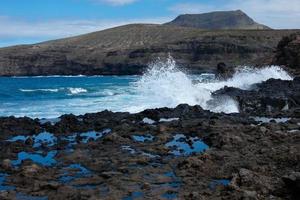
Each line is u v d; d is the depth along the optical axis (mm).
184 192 9125
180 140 14539
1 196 8844
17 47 176000
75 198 8844
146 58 141250
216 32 148625
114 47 172000
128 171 10727
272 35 132625
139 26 191875
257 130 14977
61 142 14500
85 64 152875
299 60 51656
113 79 103938
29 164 11508
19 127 17625
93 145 13844
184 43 140125
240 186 9164
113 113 20672
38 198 8930
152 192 9125
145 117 19766
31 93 42562
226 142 13195
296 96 24734
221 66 48594
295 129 15812
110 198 8766
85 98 33156
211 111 21984
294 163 10742
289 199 8469
